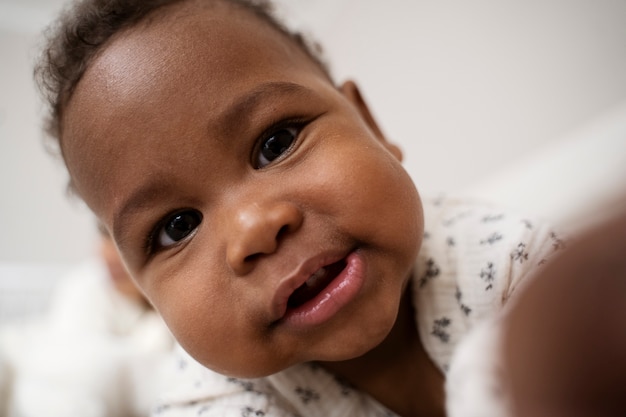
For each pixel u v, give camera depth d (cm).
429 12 128
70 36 51
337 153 45
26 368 85
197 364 59
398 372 56
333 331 43
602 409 14
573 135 97
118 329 121
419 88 133
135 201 46
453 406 34
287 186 44
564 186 96
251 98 45
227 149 44
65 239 178
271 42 51
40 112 69
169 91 45
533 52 103
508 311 17
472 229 57
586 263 15
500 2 109
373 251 44
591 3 92
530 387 15
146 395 84
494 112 113
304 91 47
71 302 127
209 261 44
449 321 54
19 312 168
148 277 48
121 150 46
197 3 51
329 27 165
